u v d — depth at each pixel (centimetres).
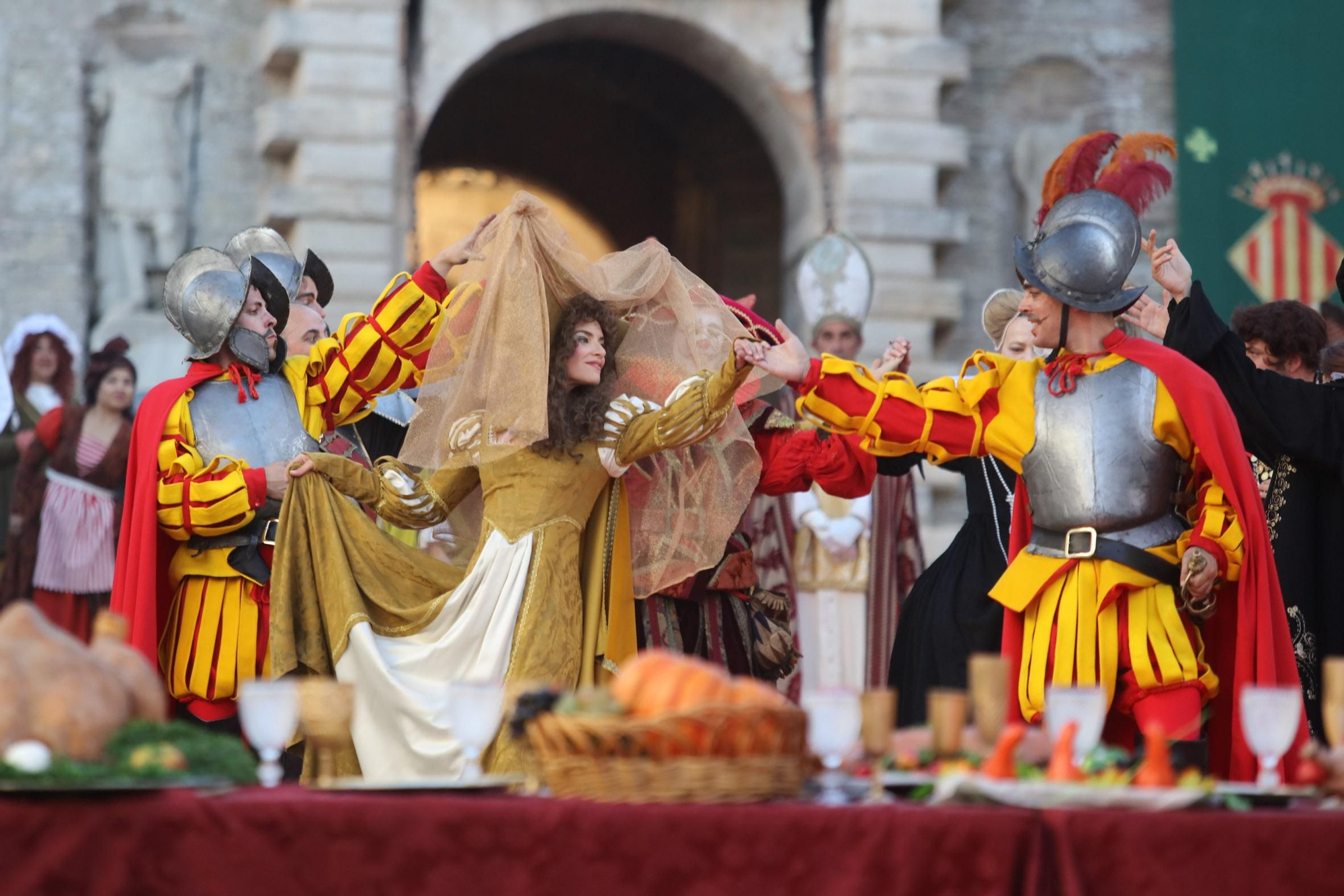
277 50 2914
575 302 968
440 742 906
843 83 3072
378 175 2916
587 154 4244
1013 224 3170
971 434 884
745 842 557
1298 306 1092
